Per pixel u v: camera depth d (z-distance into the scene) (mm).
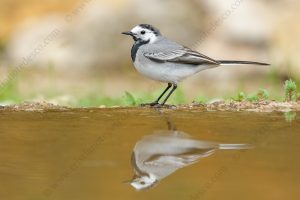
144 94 17359
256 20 25828
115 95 20906
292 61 23875
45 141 8805
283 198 6031
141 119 10773
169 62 13305
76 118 10836
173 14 27031
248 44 25453
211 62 13406
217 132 9477
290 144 8570
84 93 20906
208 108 11961
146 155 7988
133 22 27141
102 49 27188
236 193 6230
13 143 8656
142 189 6469
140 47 13570
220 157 7852
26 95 19500
